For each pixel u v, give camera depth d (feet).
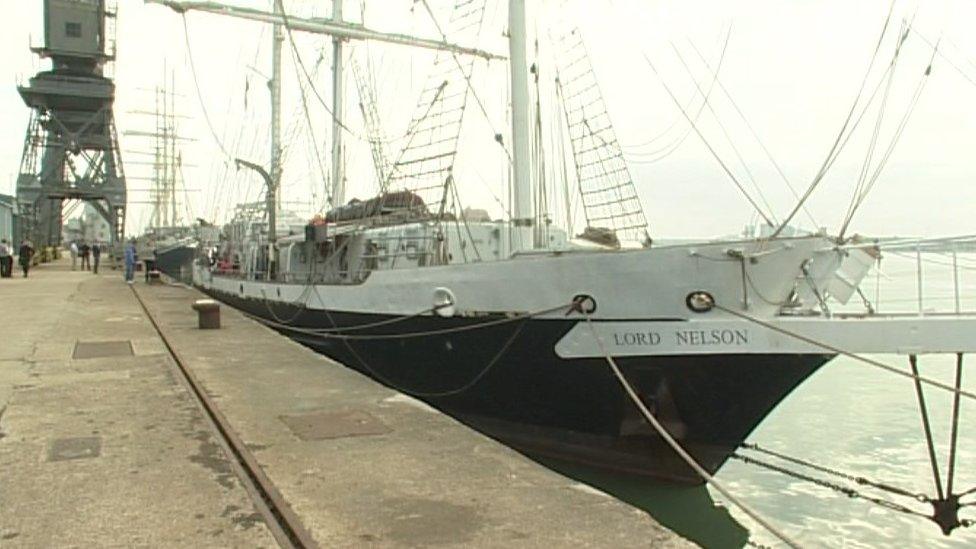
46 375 29.45
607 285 29.09
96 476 16.60
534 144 44.62
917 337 23.18
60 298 70.79
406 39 63.52
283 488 15.72
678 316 27.96
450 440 19.75
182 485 16.01
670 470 30.04
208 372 30.30
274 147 76.48
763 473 34.40
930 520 26.30
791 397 51.49
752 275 26.99
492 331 32.22
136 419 22.03
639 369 28.66
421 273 35.53
